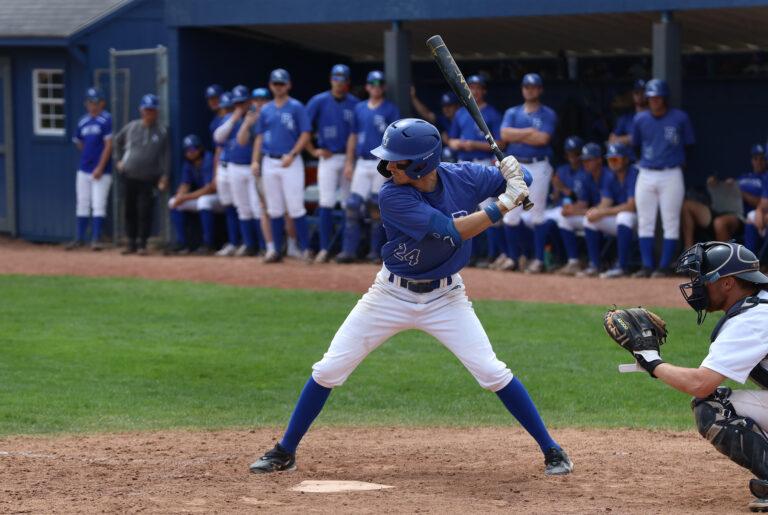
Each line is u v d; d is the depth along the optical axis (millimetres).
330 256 49281
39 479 16078
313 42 59156
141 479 16109
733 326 13531
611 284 39594
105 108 54406
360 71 69312
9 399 23594
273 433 20797
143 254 50219
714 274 13641
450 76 15992
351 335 16172
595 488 15266
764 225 41156
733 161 58406
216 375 26719
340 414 22953
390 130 14844
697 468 16969
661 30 41438
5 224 59500
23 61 57562
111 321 34000
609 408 23391
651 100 39688
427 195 15438
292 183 45062
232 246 49781
